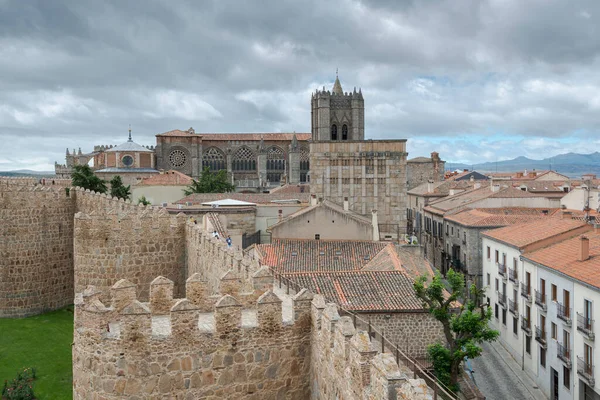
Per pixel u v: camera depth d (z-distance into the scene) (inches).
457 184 4552.2
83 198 1818.4
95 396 643.5
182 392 655.1
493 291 2326.5
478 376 1845.5
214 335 668.1
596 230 1860.2
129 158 5871.1
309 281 1360.7
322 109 6914.4
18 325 1654.8
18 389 1181.7
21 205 1738.4
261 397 690.2
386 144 3063.5
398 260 1595.7
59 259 1819.6
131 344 636.7
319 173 3075.8
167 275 1380.4
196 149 6628.9
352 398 519.5
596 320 1378.0
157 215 1371.8
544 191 3858.3
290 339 702.5
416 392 395.2
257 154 7086.6
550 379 1664.6
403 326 1245.7
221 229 1802.4
